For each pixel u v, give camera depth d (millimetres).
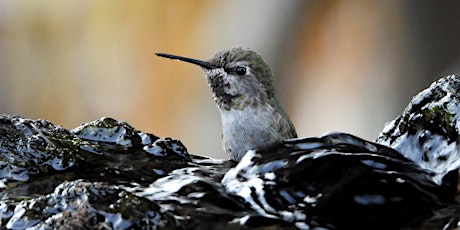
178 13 26953
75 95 27406
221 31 26078
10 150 7488
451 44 23094
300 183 6461
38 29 28203
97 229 5570
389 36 23844
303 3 25094
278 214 6117
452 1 23031
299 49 24922
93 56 27672
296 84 24891
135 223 5598
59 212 5844
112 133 8305
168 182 7020
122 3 27484
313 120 24234
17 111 27766
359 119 23500
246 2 26016
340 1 24453
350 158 6605
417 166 6992
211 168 7879
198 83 26500
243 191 6531
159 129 26828
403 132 7535
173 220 5746
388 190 6250
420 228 5906
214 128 26016
